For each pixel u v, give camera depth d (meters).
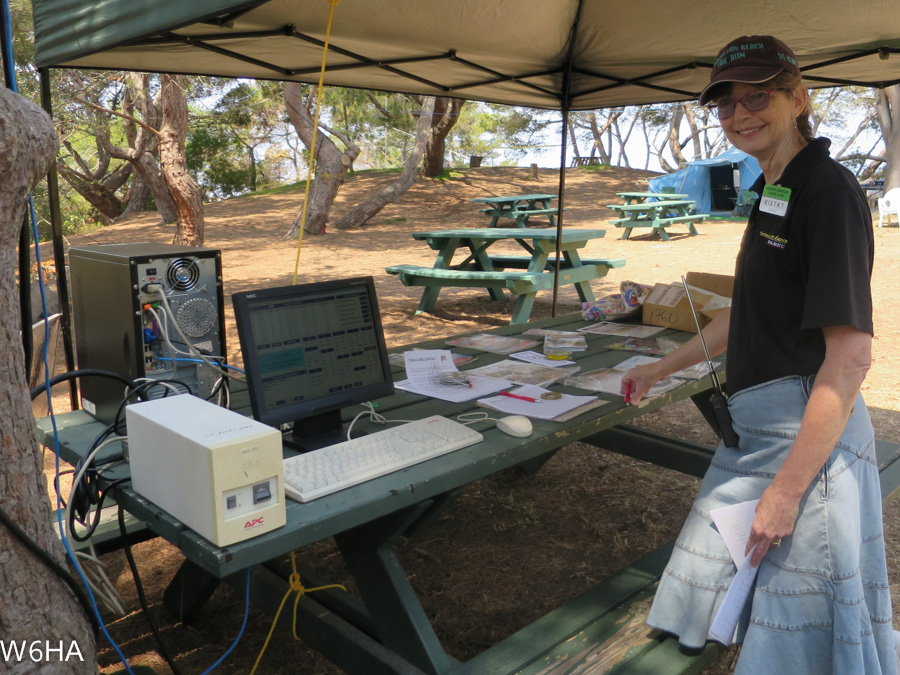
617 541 3.36
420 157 17.80
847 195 1.65
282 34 3.52
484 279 7.36
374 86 5.06
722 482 1.89
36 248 2.20
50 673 1.60
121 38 2.65
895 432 4.41
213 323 2.20
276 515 1.51
